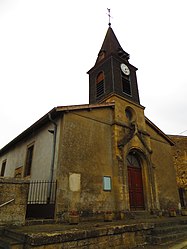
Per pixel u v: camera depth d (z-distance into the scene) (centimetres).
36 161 990
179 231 727
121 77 1321
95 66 1460
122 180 958
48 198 773
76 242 483
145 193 1090
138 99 1377
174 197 1246
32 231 483
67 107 891
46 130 993
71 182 798
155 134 1358
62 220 713
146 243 626
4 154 1490
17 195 573
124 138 1076
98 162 935
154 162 1236
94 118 1014
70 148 848
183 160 1792
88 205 820
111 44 1534
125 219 873
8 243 433
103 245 533
